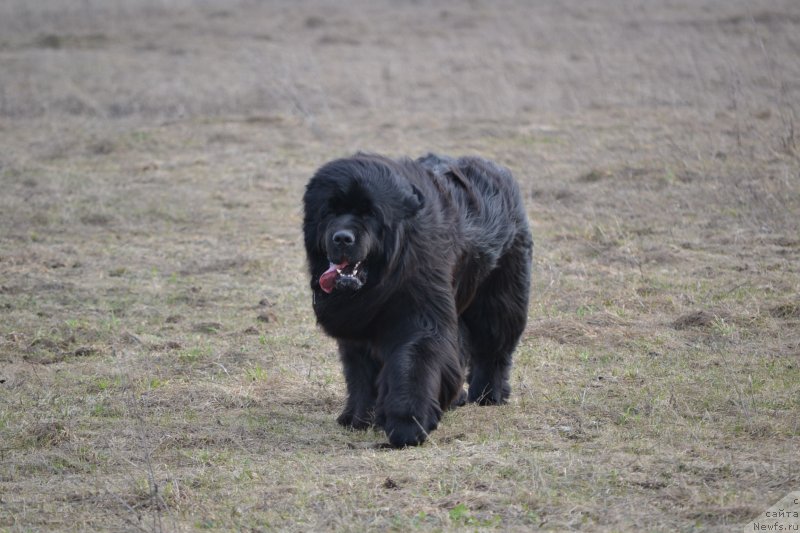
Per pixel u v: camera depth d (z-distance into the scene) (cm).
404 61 3991
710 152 2422
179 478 1001
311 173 2508
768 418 1104
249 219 2180
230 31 4725
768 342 1388
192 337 1508
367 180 1052
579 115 2991
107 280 1794
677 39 3978
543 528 855
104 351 1445
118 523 912
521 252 1260
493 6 5238
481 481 949
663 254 1809
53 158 2670
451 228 1123
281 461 1047
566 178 2348
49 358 1422
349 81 3625
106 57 4162
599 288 1667
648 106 3056
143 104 3362
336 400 1256
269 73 3719
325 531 868
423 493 935
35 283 1752
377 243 1048
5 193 2320
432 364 1075
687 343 1406
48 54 4222
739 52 3631
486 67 3812
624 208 2114
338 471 1002
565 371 1323
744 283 1634
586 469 966
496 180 1251
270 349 1449
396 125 2933
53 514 934
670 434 1066
